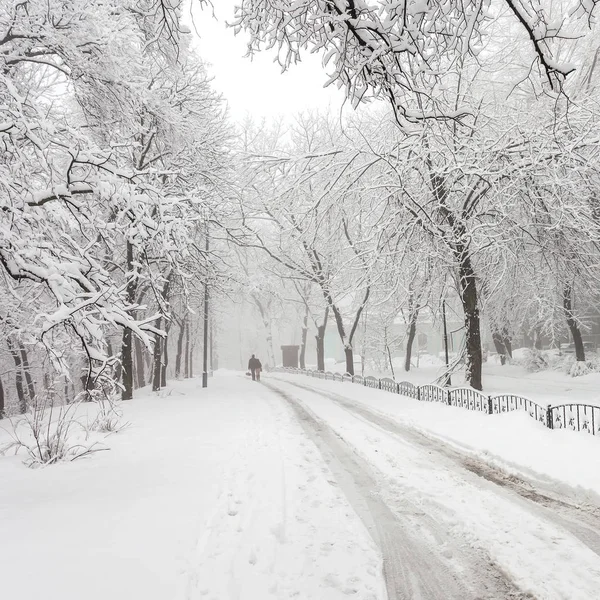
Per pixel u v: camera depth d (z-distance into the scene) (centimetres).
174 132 1627
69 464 778
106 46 1091
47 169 747
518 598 397
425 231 1684
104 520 500
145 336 742
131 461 794
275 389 2383
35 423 826
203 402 1759
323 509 595
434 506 610
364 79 457
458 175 1525
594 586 411
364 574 435
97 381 754
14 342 1880
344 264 1842
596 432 841
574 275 1836
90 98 1174
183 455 841
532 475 720
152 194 923
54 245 786
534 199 1532
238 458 823
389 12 399
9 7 988
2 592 340
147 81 1230
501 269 1814
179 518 513
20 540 441
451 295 2542
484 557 469
